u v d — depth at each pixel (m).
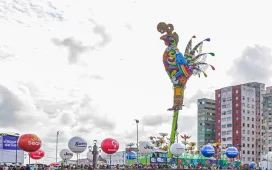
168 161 125.44
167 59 145.25
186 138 164.25
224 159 152.12
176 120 145.25
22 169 71.88
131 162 139.25
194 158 140.62
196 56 146.88
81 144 66.62
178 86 144.75
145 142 78.88
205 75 147.00
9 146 107.19
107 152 68.00
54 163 95.75
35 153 81.44
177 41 146.25
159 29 145.38
